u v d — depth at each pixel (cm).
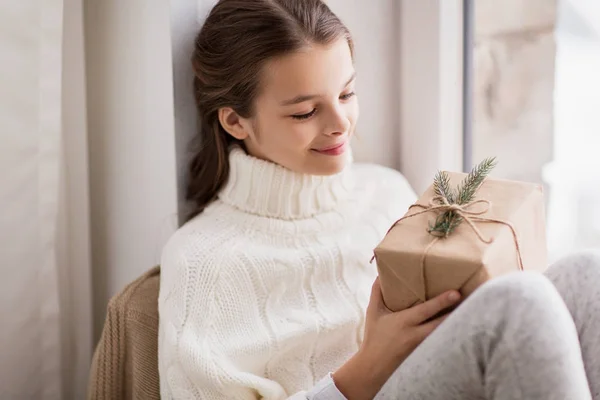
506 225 75
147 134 113
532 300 67
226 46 98
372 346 82
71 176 121
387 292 78
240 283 97
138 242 121
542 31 128
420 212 80
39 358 116
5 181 106
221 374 91
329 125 96
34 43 104
